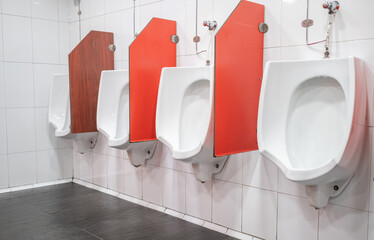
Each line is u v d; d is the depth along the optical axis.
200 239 2.13
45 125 3.43
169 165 2.57
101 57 2.98
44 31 3.38
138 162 2.62
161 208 2.65
